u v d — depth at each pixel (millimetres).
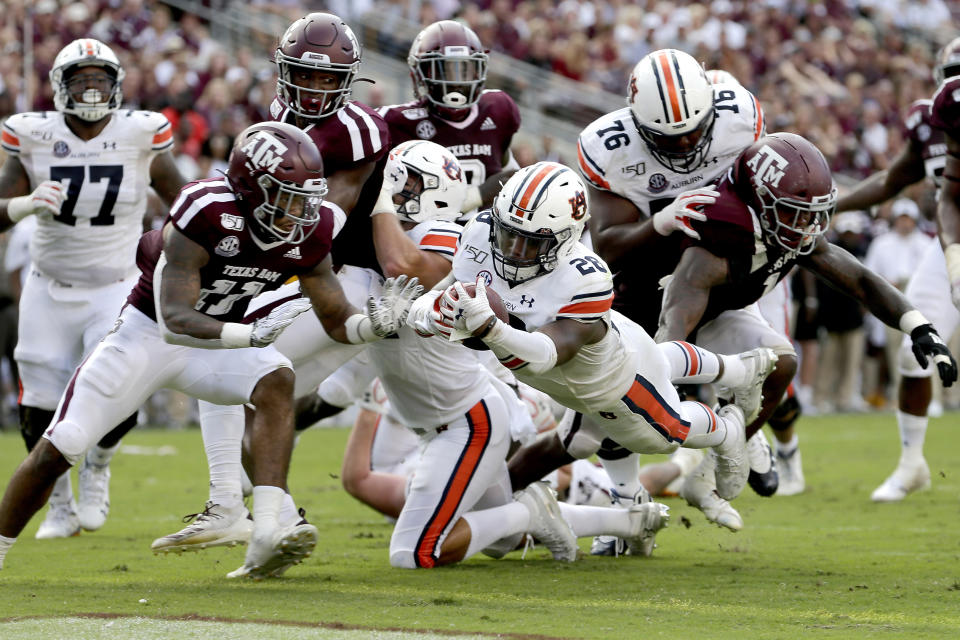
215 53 41062
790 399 22359
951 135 18297
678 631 11250
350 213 16422
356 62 15648
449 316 12602
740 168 15406
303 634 10844
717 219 15391
